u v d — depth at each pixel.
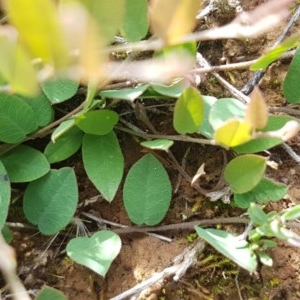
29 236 0.12
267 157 0.12
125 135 0.13
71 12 0.05
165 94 0.12
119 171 0.12
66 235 0.12
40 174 0.12
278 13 0.08
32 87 0.06
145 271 0.12
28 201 0.12
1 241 0.08
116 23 0.06
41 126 0.12
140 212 0.12
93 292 0.12
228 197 0.12
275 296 0.12
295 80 0.12
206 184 0.13
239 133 0.10
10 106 0.12
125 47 0.08
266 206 0.12
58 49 0.06
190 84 0.11
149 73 0.07
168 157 0.13
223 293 0.12
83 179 0.13
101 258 0.11
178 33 0.06
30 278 0.12
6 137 0.12
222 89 0.13
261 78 0.13
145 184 0.12
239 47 0.14
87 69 0.06
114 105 0.13
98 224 0.12
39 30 0.05
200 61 0.13
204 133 0.12
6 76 0.06
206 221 0.12
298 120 0.12
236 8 0.14
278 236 0.10
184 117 0.11
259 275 0.12
